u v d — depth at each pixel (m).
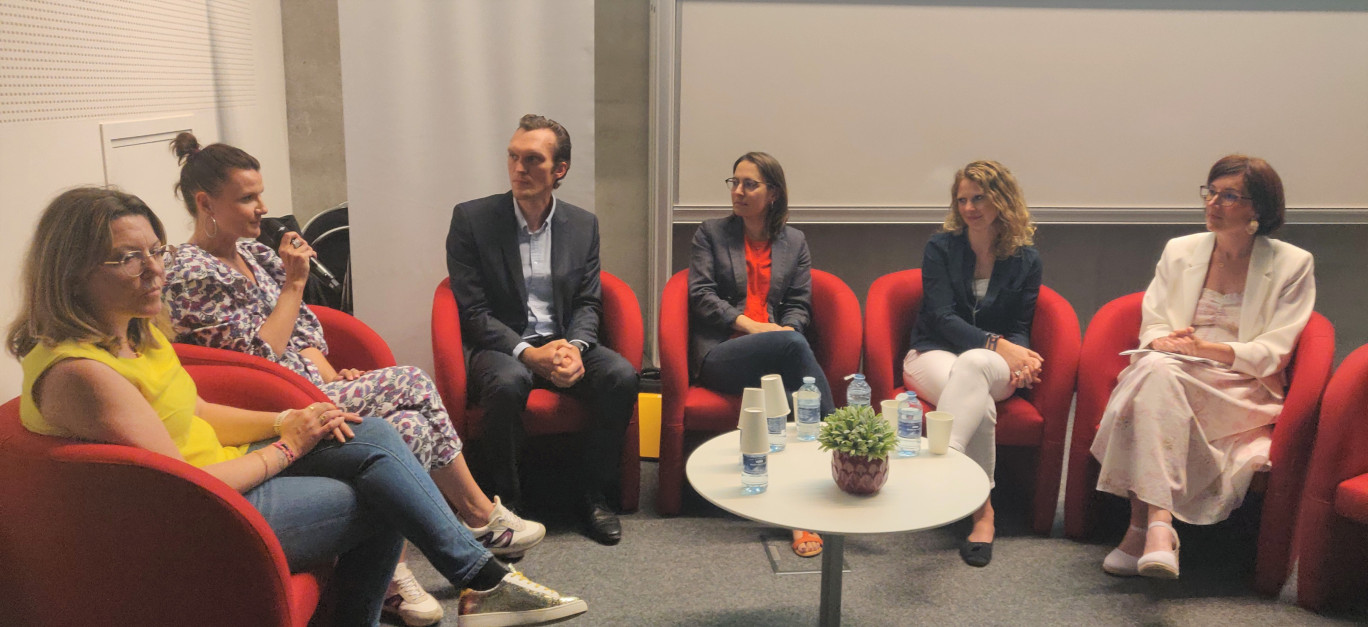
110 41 2.45
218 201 2.18
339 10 3.14
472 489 2.47
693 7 3.60
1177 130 3.86
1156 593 2.50
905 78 3.73
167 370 1.75
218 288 2.15
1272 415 2.53
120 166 2.48
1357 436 2.31
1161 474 2.46
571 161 3.30
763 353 2.84
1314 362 2.45
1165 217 3.94
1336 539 2.36
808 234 3.96
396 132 3.24
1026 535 2.86
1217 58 3.79
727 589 2.50
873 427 2.02
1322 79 3.84
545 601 2.16
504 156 3.30
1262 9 3.75
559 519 2.93
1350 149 3.91
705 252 3.11
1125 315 2.85
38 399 1.51
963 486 2.12
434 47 3.21
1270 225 2.61
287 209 3.69
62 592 1.53
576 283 3.02
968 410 2.66
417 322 3.38
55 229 1.50
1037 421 2.79
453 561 2.02
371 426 1.97
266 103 3.48
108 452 1.46
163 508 1.48
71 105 2.27
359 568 1.95
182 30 2.85
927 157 3.82
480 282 2.94
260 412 1.95
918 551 2.75
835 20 3.66
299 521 1.75
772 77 3.69
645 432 3.47
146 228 1.56
